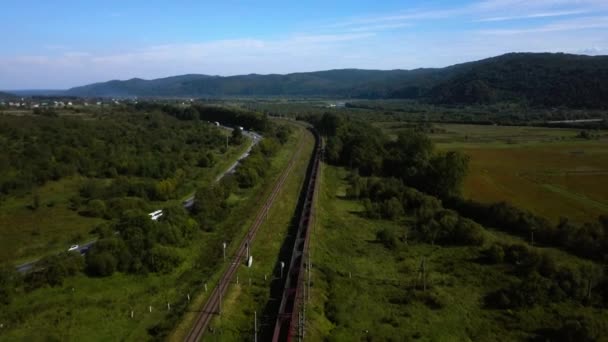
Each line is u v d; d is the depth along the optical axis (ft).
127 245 188.24
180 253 195.83
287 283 165.07
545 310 166.30
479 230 236.84
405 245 231.09
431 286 184.44
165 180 309.01
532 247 225.97
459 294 179.73
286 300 153.58
